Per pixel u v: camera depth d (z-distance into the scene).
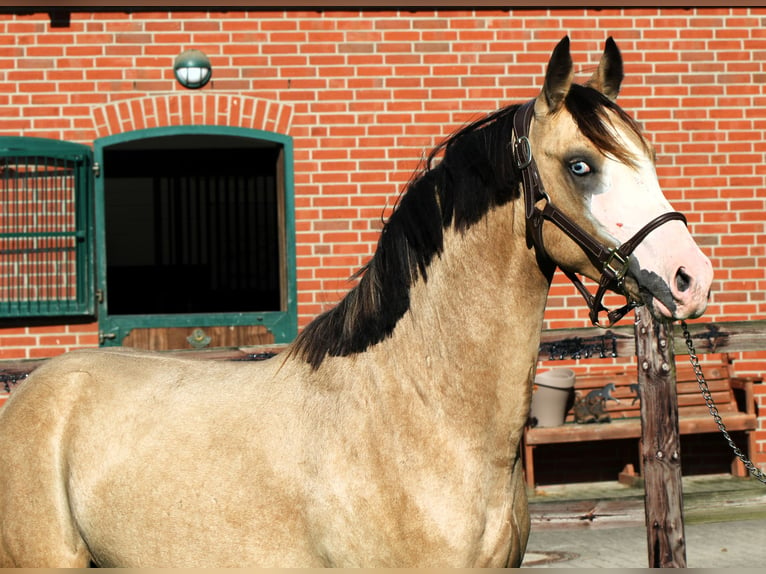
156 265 11.53
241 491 2.84
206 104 7.43
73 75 7.35
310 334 3.04
